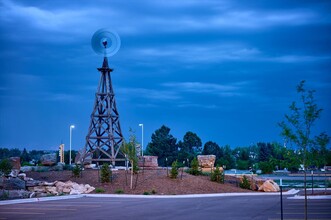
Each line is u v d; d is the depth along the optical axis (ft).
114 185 130.41
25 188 123.44
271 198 106.01
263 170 269.03
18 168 151.02
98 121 204.33
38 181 127.85
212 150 351.25
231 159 358.84
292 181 183.42
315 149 55.62
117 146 201.98
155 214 73.77
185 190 124.57
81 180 138.00
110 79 208.95
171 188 125.59
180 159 317.22
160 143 322.14
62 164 174.40
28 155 376.89
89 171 156.56
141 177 139.74
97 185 131.34
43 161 178.40
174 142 332.60
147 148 329.72
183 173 151.33
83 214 74.84
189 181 135.23
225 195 118.32
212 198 108.06
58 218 69.56
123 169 170.09
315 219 64.49
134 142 133.80
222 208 82.48
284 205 86.58
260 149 377.50
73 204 93.71
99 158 201.16
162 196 114.42
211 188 130.52
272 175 245.04
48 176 144.87
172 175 137.28
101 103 205.67
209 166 182.09
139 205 90.43
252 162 362.12
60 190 122.93
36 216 72.54
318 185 156.87
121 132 206.08
